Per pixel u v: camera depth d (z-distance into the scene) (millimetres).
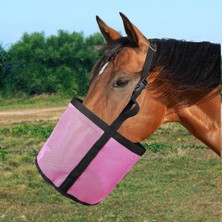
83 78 36250
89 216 7734
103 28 3580
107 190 3217
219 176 10820
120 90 3176
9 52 35500
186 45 3348
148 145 15086
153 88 3266
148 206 8359
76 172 3141
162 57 3266
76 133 3133
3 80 35375
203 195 9180
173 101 3348
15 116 26750
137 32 3223
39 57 35719
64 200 8656
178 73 3281
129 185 9766
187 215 7883
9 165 11633
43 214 7859
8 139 16906
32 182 9734
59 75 35969
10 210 8062
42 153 3217
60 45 36531
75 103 3164
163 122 3451
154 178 10555
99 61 3297
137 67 3201
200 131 3506
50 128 19859
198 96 3430
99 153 3125
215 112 3486
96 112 3164
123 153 3148
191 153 13898
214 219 7691
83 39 36969
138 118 3248
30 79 35406
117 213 7914
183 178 10664
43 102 33656
